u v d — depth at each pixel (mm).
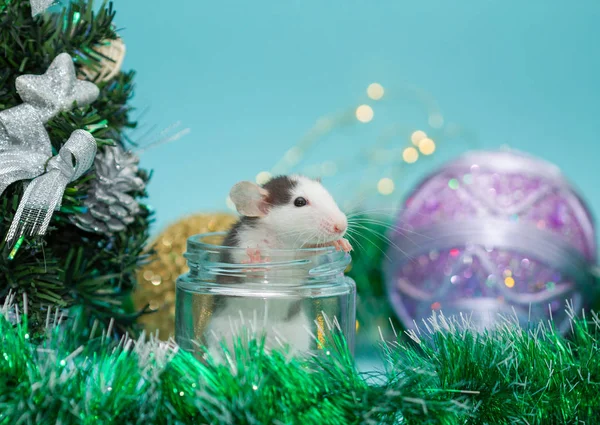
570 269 513
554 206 522
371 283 583
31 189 420
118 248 488
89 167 433
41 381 370
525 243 512
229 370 376
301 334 424
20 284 439
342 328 433
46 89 436
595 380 408
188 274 446
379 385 393
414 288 532
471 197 524
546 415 403
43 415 366
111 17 463
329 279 433
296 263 419
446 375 399
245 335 401
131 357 384
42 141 432
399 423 384
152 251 508
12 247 429
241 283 424
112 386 375
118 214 458
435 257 524
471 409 392
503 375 405
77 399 371
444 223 522
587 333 432
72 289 465
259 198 498
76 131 425
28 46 445
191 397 370
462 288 519
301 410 369
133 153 477
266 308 401
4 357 380
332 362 390
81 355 424
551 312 513
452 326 430
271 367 375
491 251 514
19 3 450
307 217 486
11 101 445
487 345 416
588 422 401
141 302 535
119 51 491
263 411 364
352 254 591
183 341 432
